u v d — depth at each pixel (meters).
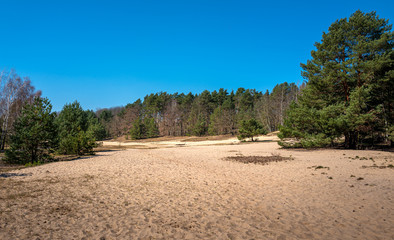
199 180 10.84
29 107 18.25
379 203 6.62
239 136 48.94
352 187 8.68
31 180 10.45
